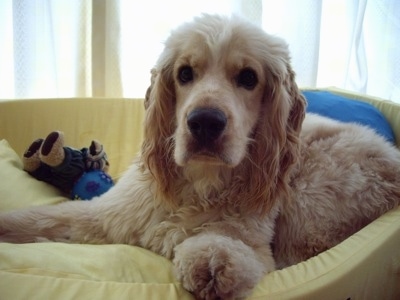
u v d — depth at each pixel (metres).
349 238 1.08
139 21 2.15
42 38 2.06
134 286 0.78
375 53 2.60
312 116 1.55
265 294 0.81
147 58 2.21
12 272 0.78
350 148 1.33
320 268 0.92
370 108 1.78
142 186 1.20
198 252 0.84
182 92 1.10
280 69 1.12
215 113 0.92
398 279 1.22
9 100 1.85
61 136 1.56
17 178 1.51
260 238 1.08
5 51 2.14
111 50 2.08
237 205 1.14
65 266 0.83
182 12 2.16
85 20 2.10
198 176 1.13
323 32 2.50
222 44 1.05
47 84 2.14
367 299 1.08
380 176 1.27
